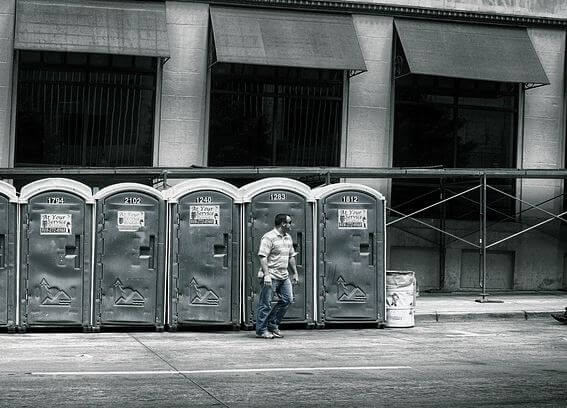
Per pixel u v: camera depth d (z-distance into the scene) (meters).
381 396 8.35
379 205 15.21
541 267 21.06
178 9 18.94
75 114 18.53
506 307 17.62
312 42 18.92
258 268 14.65
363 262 15.05
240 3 19.12
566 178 19.58
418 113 20.41
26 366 10.19
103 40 17.72
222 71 19.28
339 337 13.74
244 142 19.38
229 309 14.52
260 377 9.45
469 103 20.73
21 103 18.28
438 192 20.45
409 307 15.37
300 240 14.88
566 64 21.34
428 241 20.33
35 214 14.01
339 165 19.84
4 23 18.06
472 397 8.33
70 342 12.76
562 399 8.25
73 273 14.07
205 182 14.58
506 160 21.00
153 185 18.39
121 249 14.26
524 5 20.88
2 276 13.87
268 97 19.52
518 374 9.82
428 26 20.17
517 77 19.89
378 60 20.05
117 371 9.81
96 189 14.63
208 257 14.49
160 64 18.75
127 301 14.23
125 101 18.75
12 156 18.11
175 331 14.43
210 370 9.96
